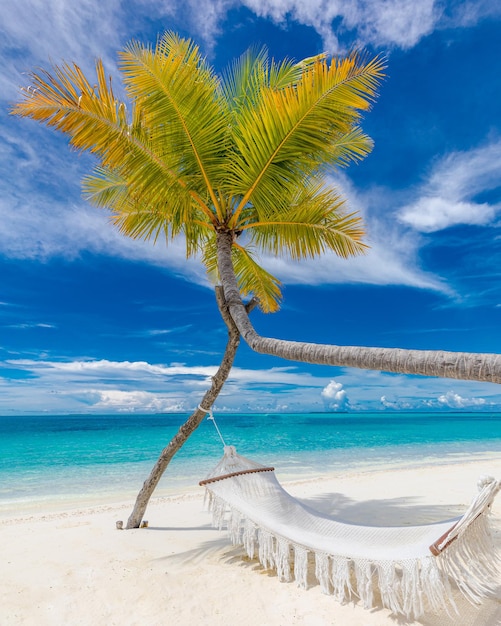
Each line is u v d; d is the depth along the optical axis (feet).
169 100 13.39
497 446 63.21
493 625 8.57
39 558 13.64
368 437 84.64
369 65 12.76
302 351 9.56
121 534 16.55
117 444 75.56
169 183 14.94
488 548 8.87
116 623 9.47
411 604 8.56
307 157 14.92
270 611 9.66
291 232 17.30
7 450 63.87
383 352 7.86
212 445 67.10
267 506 11.88
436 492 23.94
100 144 13.58
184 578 11.68
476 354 6.43
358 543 10.22
